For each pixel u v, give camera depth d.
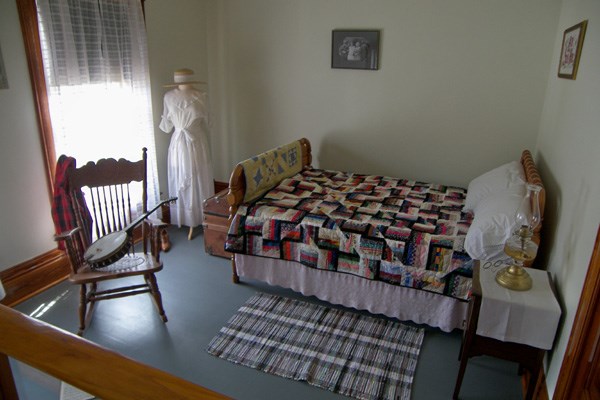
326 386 2.08
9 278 2.70
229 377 2.13
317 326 2.52
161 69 3.67
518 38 3.17
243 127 4.25
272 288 2.93
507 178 2.65
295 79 3.91
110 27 3.04
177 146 3.54
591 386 1.41
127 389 0.58
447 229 2.53
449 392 2.06
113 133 3.20
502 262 2.14
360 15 3.54
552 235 2.27
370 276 2.51
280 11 3.78
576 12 2.46
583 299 1.49
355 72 3.68
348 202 2.98
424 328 2.52
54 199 2.66
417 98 3.56
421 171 3.74
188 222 3.69
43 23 2.64
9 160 2.63
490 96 3.36
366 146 3.85
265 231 2.73
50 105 2.78
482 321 1.82
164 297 2.80
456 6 3.25
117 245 2.29
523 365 1.84
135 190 3.41
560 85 2.68
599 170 1.61
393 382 2.11
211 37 4.09
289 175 3.49
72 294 2.83
